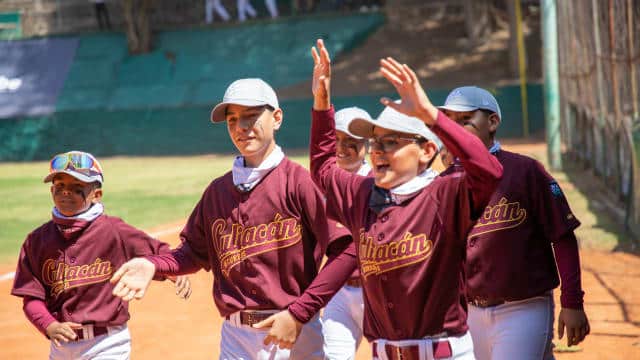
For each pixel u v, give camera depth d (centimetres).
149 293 1694
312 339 728
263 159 725
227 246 721
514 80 6134
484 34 7031
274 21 7594
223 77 7088
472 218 566
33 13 8269
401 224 591
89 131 6500
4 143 6562
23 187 4150
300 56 7262
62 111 6556
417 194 595
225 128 6331
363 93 6300
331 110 684
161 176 4338
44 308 801
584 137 3297
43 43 7531
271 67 7181
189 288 818
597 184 2820
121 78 7112
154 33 7606
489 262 719
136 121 6456
